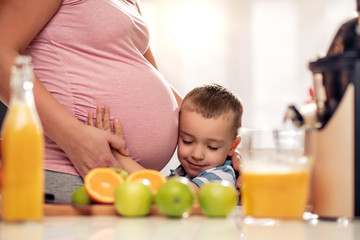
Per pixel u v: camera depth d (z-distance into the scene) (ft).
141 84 4.71
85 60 4.53
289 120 2.75
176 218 2.70
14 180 2.34
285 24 13.32
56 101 4.18
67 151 4.21
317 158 2.56
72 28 4.47
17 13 4.19
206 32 13.42
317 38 13.25
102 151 4.21
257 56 13.38
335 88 2.53
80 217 2.70
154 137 4.79
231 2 13.37
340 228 2.31
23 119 2.34
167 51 13.41
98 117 4.43
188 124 5.63
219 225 2.43
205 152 5.66
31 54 4.54
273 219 2.43
